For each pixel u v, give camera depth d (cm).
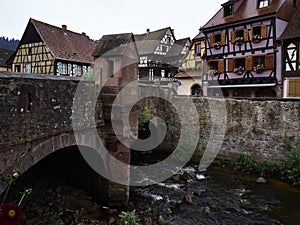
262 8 2016
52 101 561
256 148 1295
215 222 767
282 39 1800
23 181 926
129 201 867
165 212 812
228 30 2153
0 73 461
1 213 257
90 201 832
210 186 1066
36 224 679
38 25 2267
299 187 1045
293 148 1159
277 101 1229
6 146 458
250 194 982
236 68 2097
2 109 448
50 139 572
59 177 987
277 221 780
